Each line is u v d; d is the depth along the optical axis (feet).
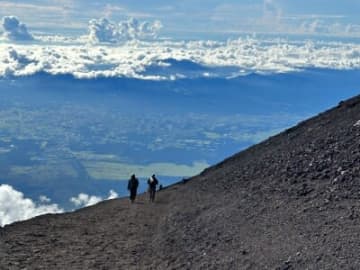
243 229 80.28
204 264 71.36
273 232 74.64
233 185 114.73
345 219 71.51
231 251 72.79
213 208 100.01
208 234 83.82
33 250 82.23
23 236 92.32
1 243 85.30
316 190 88.17
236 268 66.54
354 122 116.37
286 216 79.77
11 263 73.31
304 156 107.86
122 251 84.79
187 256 77.15
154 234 96.43
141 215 119.03
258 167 118.42
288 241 69.51
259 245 71.31
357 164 91.61
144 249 86.22
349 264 57.72
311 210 79.30
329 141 109.91
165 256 80.48
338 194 82.64
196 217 97.71
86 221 112.06
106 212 125.49
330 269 57.98
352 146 100.68
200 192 124.26
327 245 64.23
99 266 75.36
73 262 76.79
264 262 65.16
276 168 110.01
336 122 130.31
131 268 74.95
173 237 89.25
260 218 82.99
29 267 72.23
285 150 121.49
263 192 97.55
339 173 91.97
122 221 111.65
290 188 93.86
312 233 69.56
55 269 72.54
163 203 136.36
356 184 84.23
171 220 103.14
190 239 84.53
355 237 64.18
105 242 90.94
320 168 97.76
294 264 62.03
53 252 81.97
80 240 91.76
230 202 99.60
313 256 62.08
